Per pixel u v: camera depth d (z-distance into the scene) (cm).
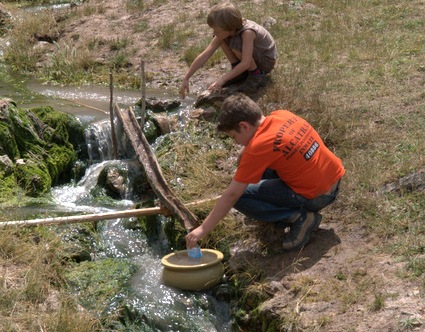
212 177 546
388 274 431
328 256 459
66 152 615
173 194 512
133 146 567
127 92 737
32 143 598
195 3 943
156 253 515
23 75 811
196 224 490
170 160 573
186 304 457
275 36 783
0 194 548
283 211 469
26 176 571
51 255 473
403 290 416
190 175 555
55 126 620
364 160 525
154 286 468
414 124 562
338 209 496
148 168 542
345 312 412
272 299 439
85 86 766
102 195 576
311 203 465
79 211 524
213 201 516
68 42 880
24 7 1115
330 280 438
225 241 495
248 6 894
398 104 595
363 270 439
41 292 442
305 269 453
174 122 630
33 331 412
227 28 620
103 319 440
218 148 584
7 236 470
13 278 448
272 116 461
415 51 698
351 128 569
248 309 451
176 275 464
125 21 917
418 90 615
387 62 677
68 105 690
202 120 620
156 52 820
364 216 483
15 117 597
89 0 1028
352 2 859
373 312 406
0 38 927
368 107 592
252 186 468
